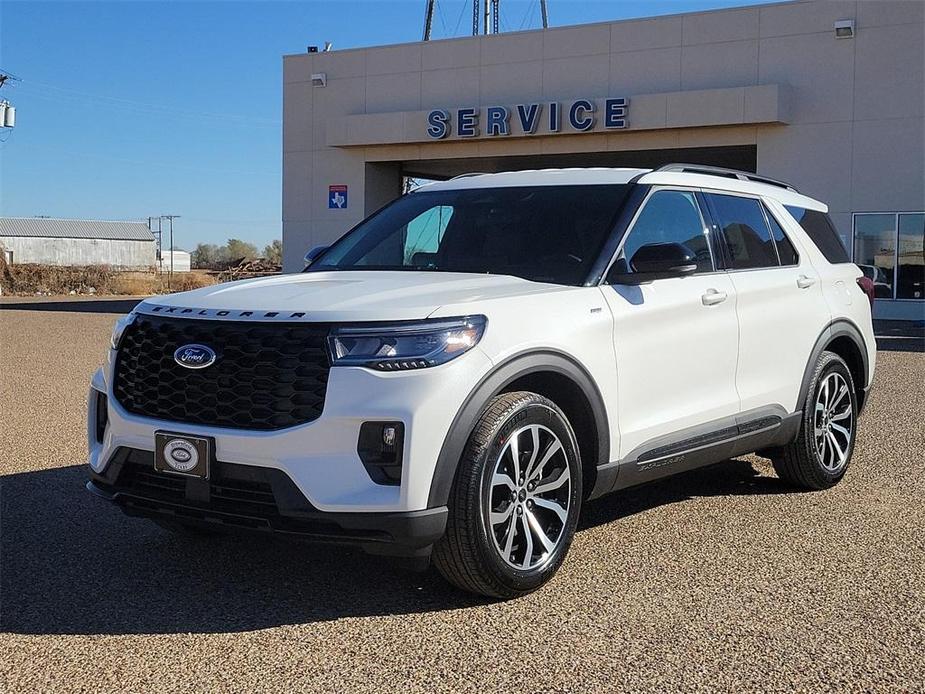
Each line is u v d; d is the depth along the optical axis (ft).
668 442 15.58
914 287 70.28
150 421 12.96
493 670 11.06
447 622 12.50
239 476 12.32
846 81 71.20
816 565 14.82
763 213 19.11
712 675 10.94
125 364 13.48
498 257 15.87
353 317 12.25
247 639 11.96
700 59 75.56
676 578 14.19
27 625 12.39
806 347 18.84
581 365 13.88
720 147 77.66
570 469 13.79
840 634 12.14
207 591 13.65
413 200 18.65
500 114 80.89
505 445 12.73
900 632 12.21
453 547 12.50
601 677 10.88
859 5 70.38
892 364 41.86
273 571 14.51
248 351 12.41
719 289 16.79
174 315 13.14
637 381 15.01
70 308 92.84
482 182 18.15
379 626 12.36
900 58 69.51
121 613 12.81
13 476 20.21
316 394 12.10
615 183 16.62
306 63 91.20
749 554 15.34
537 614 12.76
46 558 15.03
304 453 12.02
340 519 11.93
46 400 30.66
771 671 11.06
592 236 15.52
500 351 12.76
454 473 12.33
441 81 85.51
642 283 15.07
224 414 12.50
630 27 77.61
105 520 17.11
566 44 80.12
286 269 93.35
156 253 347.77
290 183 92.73
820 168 72.49
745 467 21.68
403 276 15.08
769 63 73.51
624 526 16.92
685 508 18.17
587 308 14.26
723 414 16.84
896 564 14.88
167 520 13.32
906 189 70.03
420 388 12.04
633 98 76.28
